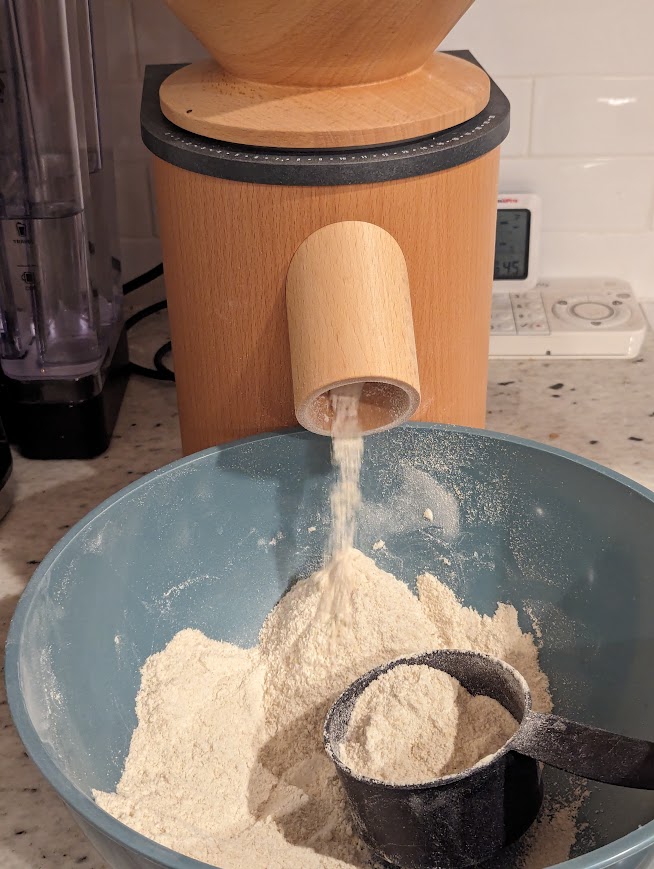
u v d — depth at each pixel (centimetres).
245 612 63
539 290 93
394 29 52
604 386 86
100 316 78
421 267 56
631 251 93
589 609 57
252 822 51
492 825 46
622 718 52
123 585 57
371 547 64
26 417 76
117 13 82
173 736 54
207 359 60
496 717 52
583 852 48
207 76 60
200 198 55
